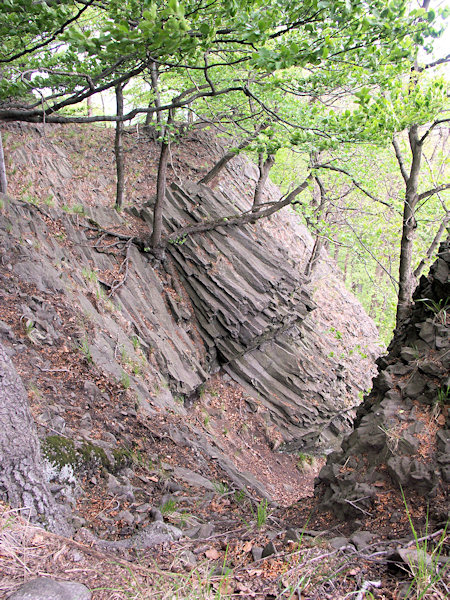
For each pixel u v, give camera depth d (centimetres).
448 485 293
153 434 599
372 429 382
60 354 592
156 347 877
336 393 1266
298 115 779
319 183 1185
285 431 1070
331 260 2208
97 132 1434
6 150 1038
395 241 1023
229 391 1089
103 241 1001
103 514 370
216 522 411
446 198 873
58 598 195
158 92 933
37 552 242
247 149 859
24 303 618
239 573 249
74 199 1095
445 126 806
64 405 506
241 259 1155
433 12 424
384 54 439
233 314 1075
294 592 220
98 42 358
